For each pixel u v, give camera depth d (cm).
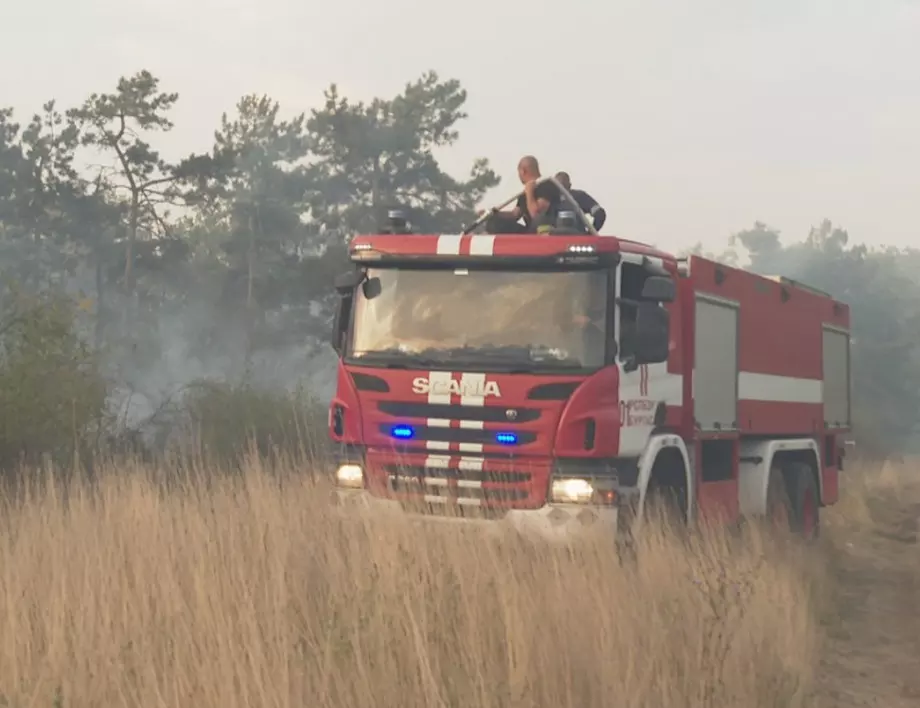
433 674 588
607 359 882
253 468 1125
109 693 577
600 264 888
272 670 571
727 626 707
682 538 920
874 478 2802
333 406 934
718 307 1122
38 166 4209
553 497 862
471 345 898
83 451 1305
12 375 1251
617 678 606
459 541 812
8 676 587
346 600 671
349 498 900
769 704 662
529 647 617
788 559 1065
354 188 4228
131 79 4209
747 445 1250
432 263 922
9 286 1332
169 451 1402
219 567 725
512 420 877
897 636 965
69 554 775
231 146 4406
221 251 4556
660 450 977
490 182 4184
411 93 4172
